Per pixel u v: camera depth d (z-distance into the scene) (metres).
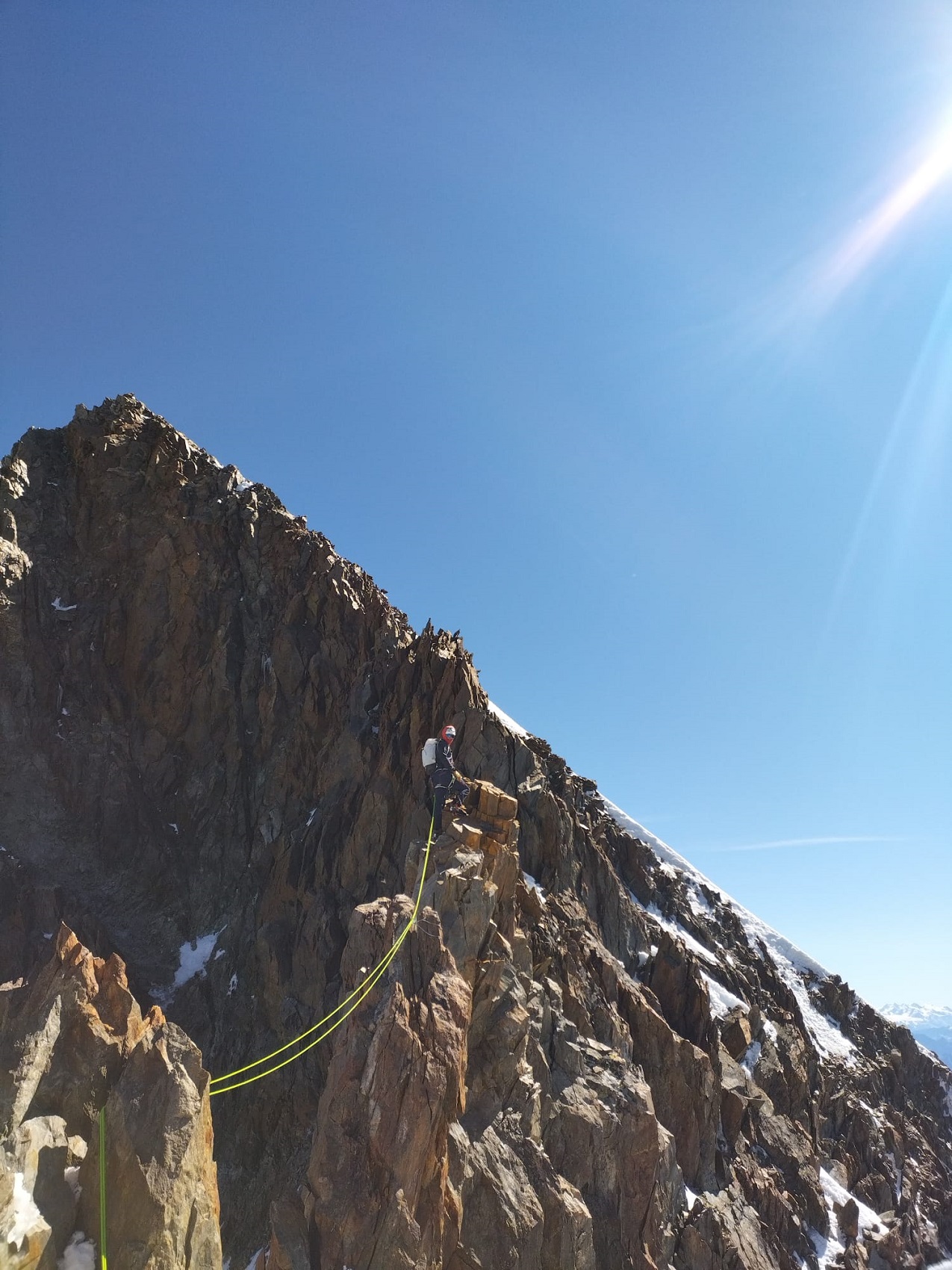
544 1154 24.16
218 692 43.53
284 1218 19.00
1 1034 17.69
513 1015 25.33
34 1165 15.69
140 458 49.12
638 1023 33.75
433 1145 19.86
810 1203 36.75
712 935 52.31
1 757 38.38
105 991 19.16
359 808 38.16
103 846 38.84
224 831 41.03
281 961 34.75
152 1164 16.22
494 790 29.45
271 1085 31.69
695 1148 32.03
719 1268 27.02
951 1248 43.06
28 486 46.62
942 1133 57.44
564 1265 22.34
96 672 42.88
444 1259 19.83
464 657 40.28
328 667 44.44
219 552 46.81
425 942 23.12
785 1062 44.09
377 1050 20.70
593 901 39.38
